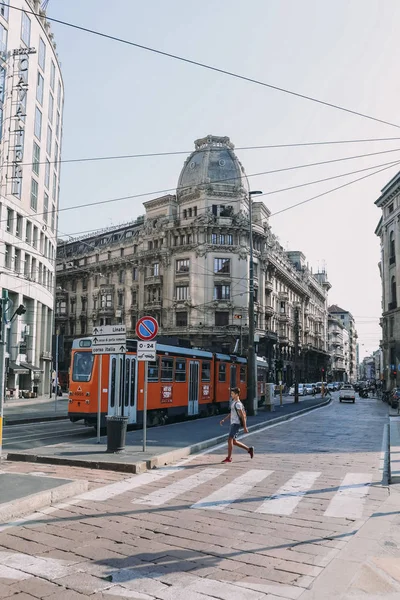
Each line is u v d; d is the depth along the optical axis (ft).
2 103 123.13
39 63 149.07
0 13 122.31
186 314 195.52
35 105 146.00
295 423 75.15
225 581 17.02
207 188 195.93
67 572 17.65
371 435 59.11
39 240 152.15
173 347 72.69
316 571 17.89
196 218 194.80
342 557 18.92
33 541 20.85
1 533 21.84
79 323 246.68
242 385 101.24
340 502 27.53
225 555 19.45
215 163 201.26
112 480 32.71
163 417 69.41
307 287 307.99
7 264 130.31
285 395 211.82
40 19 148.66
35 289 148.77
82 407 57.98
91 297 242.58
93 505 26.55
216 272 193.77
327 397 188.44
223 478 33.73
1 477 30.19
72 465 37.06
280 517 24.64
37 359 153.38
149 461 36.94
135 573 17.66
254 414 85.97
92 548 20.10
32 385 147.74
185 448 43.24
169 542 20.92
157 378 67.62
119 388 59.52
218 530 22.56
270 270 223.92
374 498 28.43
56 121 170.50
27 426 71.77
